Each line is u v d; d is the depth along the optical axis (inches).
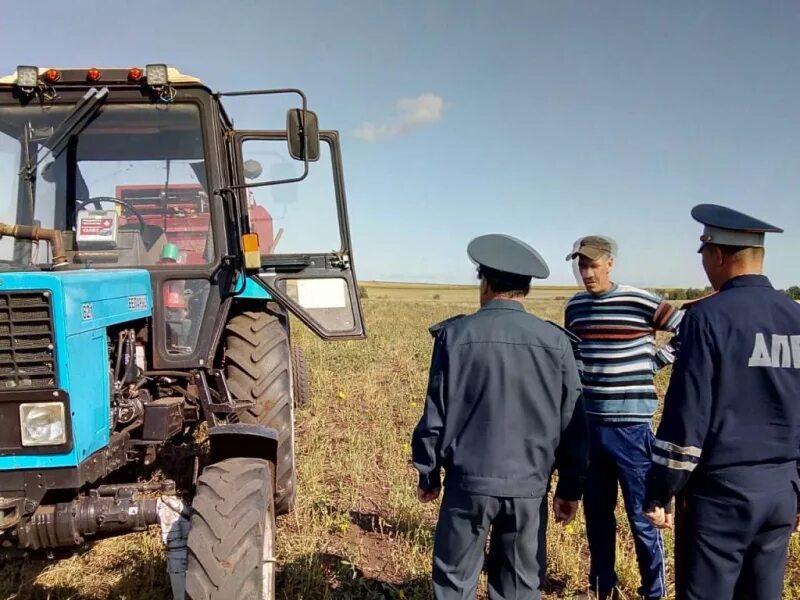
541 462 107.7
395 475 220.2
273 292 173.6
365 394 347.6
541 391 106.8
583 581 154.8
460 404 108.7
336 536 177.9
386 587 148.7
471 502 106.0
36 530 111.9
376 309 1253.7
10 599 140.4
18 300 106.6
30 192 153.9
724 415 101.0
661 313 144.0
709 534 104.0
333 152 177.3
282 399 163.5
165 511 118.3
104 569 155.0
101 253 155.2
